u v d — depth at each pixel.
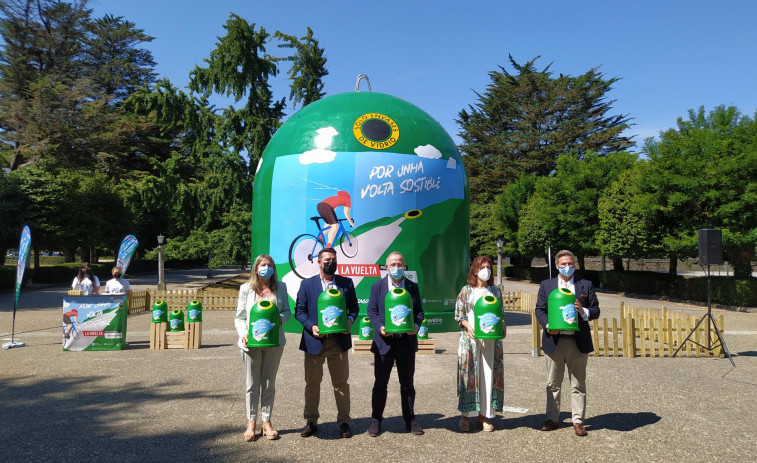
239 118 27.88
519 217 41.84
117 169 46.69
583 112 54.84
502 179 53.66
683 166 21.36
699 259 10.37
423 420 5.93
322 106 13.88
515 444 5.12
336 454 4.88
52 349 10.81
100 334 10.62
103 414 6.21
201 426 5.74
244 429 5.64
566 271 5.51
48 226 32.28
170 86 28.98
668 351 10.14
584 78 54.53
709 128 22.58
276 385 7.61
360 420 5.93
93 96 44.38
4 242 32.19
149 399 6.87
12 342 11.16
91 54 56.62
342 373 5.38
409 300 5.31
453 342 11.55
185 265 64.75
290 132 13.66
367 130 12.94
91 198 38.25
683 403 6.65
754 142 19.89
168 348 10.88
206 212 28.62
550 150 51.66
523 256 44.53
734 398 6.91
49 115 38.38
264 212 13.47
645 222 24.27
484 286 5.57
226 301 19.33
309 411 5.38
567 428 5.62
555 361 5.45
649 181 23.06
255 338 5.05
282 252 12.88
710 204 20.89
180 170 37.91
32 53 47.88
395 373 8.52
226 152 27.80
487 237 47.00
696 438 5.31
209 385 7.64
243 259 27.48
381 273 12.43
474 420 5.91
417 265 12.70
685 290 23.39
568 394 7.15
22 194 31.70
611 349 10.73
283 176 13.09
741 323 15.68
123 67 58.22
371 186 12.55
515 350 10.62
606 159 32.69
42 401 6.80
